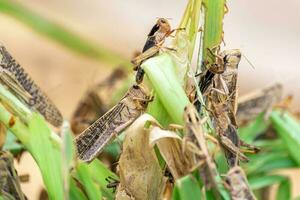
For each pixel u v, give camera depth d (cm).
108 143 62
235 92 62
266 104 78
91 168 65
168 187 66
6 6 92
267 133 81
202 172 58
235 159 61
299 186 132
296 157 77
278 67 196
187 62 61
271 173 83
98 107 81
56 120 66
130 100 62
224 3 62
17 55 164
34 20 93
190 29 62
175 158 60
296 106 154
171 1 222
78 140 62
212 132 61
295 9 220
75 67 157
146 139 61
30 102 65
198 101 62
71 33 94
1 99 63
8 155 63
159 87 60
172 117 60
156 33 62
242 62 190
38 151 62
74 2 206
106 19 209
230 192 58
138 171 61
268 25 216
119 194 62
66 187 59
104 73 149
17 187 63
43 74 157
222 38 62
